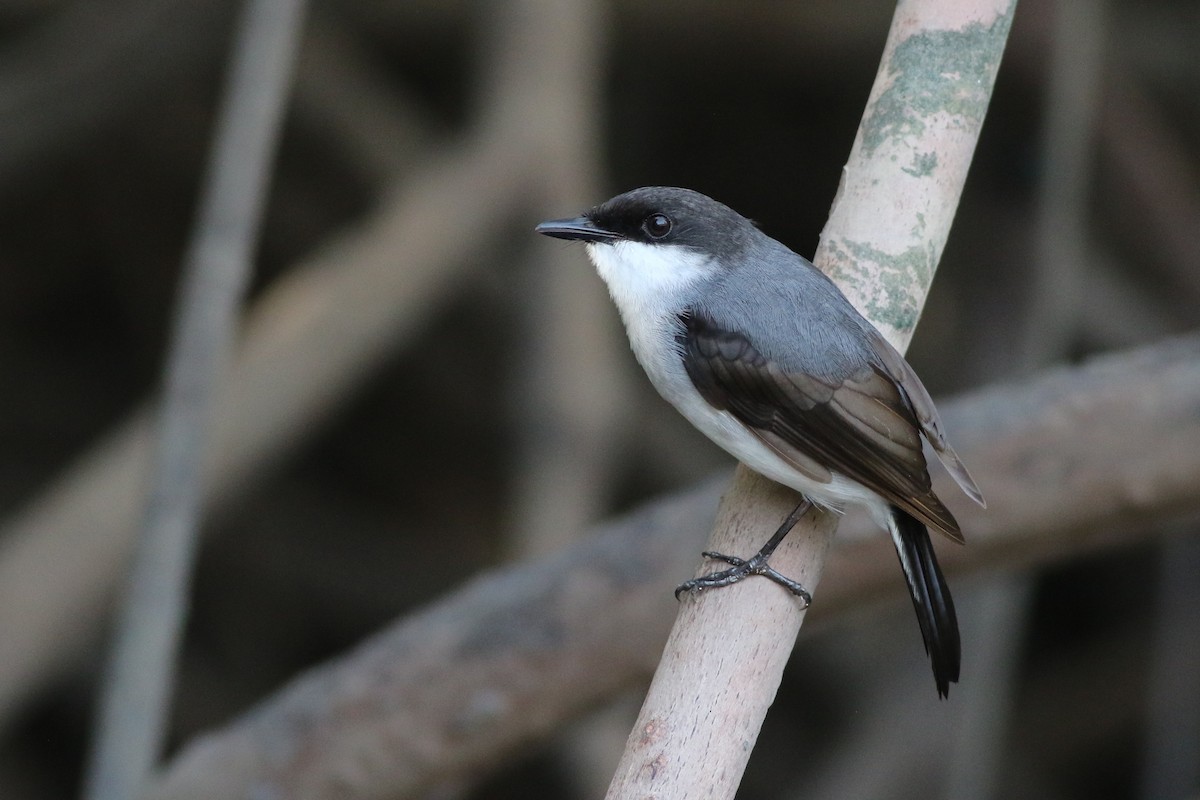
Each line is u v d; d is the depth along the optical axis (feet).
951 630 19.51
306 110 44.62
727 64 47.55
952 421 23.65
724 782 16.29
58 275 49.21
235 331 37.42
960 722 36.14
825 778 40.16
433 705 24.38
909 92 19.35
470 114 41.98
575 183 38.91
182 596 25.07
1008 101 44.37
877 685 42.29
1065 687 49.06
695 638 17.37
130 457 34.76
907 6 19.79
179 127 47.62
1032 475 23.21
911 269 19.27
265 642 48.57
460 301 46.60
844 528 23.27
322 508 49.49
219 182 26.94
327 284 37.04
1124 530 23.65
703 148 49.57
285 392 35.73
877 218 19.31
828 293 19.43
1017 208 44.70
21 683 32.73
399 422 50.03
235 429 34.99
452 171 38.50
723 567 18.25
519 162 38.29
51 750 47.98
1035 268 39.99
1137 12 46.47
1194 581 44.24
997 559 24.34
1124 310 44.80
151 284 49.21
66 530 33.65
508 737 24.57
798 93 48.70
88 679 47.09
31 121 43.45
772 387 20.13
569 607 23.90
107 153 47.50
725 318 21.08
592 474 36.78
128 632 24.63
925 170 19.24
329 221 48.57
